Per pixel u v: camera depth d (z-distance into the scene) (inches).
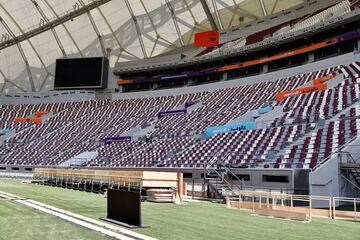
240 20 1851.6
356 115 944.9
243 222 466.9
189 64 1934.1
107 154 1524.4
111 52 2149.4
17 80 2279.8
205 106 1686.8
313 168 735.7
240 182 839.1
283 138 1027.3
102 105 2107.5
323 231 407.2
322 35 1535.4
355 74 1237.7
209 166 1012.5
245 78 1747.0
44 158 1669.5
